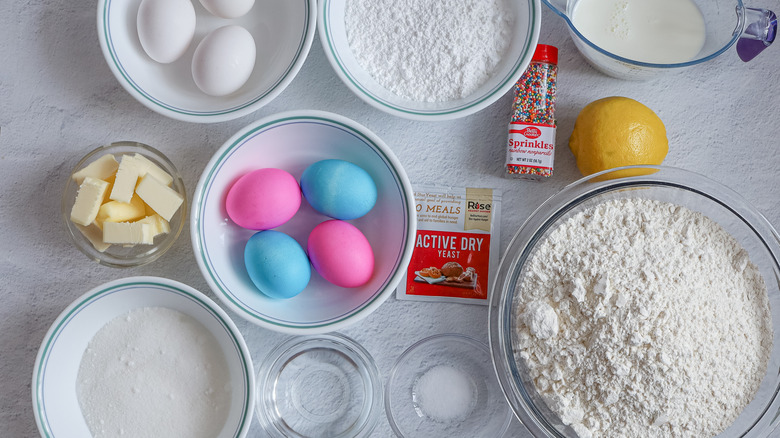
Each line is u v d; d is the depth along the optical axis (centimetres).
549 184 65
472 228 65
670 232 60
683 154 66
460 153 65
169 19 59
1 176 64
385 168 61
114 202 61
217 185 60
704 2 63
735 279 60
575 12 63
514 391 61
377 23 63
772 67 66
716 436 60
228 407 62
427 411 65
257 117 65
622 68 62
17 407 64
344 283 59
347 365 65
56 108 65
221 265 61
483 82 63
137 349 62
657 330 56
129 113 65
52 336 60
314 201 60
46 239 64
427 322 65
